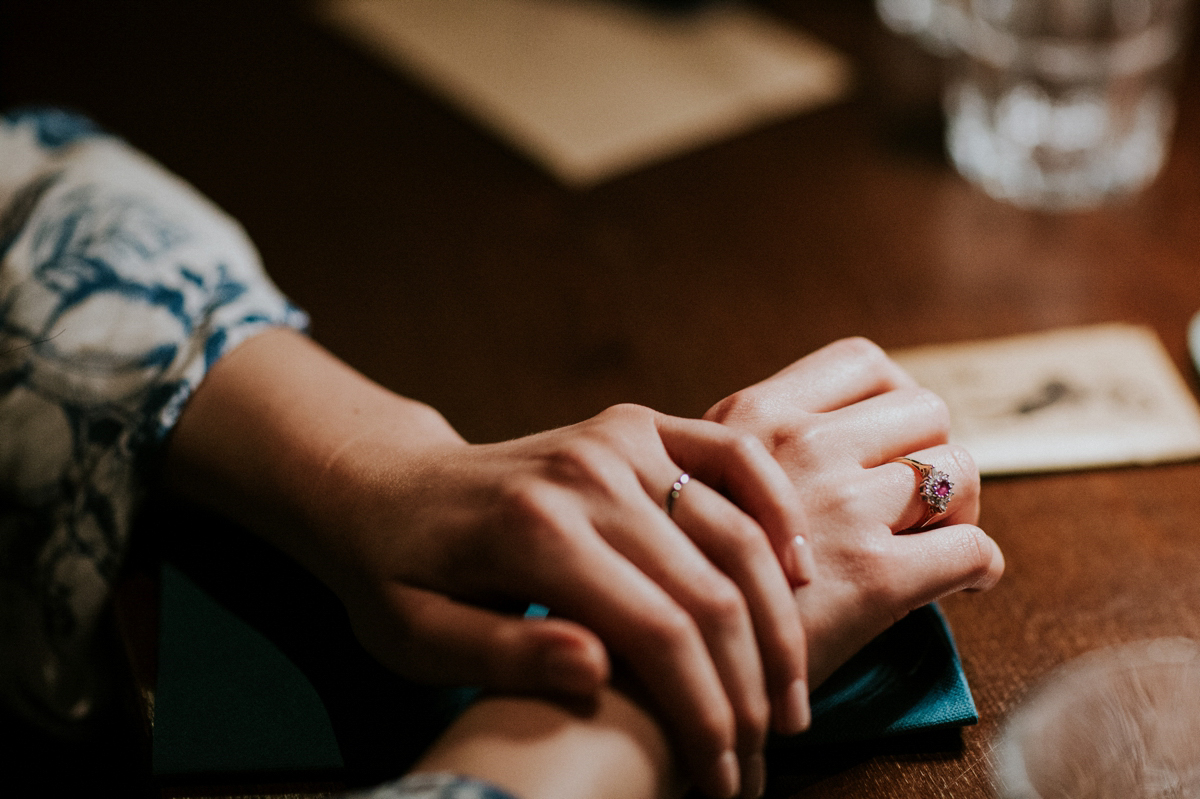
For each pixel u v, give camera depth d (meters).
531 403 0.67
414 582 0.54
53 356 0.60
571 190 0.78
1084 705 0.55
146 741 0.56
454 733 0.51
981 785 0.53
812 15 0.91
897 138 0.80
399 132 0.83
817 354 0.59
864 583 0.53
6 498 0.60
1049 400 0.65
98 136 0.69
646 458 0.54
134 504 0.60
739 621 0.51
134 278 0.62
